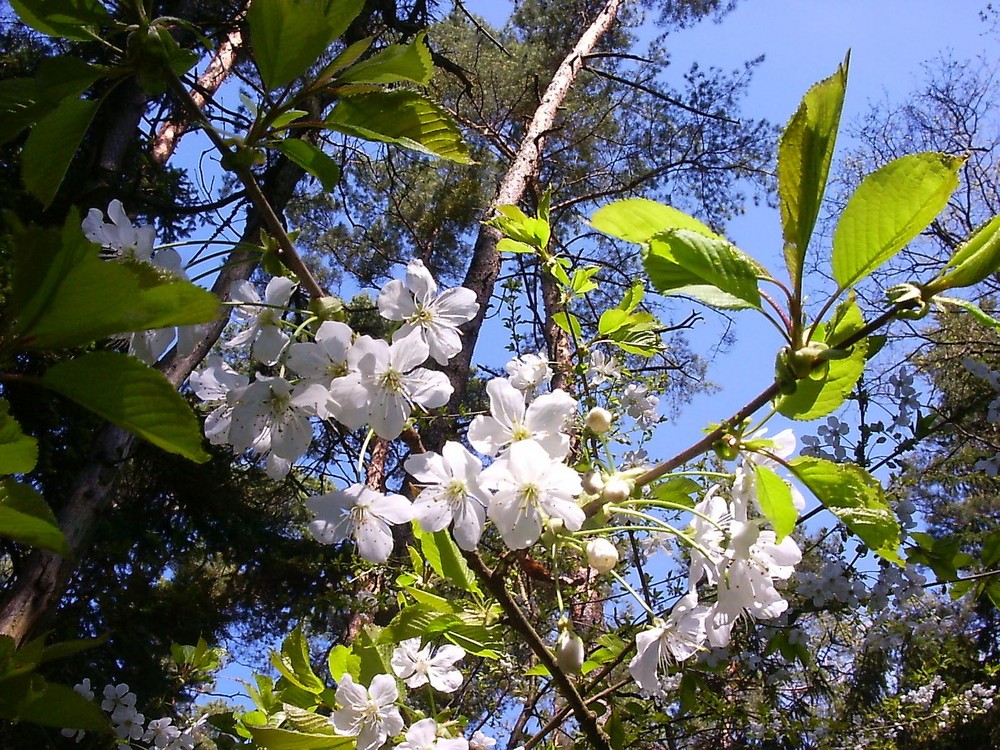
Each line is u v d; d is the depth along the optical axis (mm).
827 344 1205
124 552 7488
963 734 6367
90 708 790
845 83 1057
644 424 3635
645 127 10586
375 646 1787
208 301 624
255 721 2066
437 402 1435
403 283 1547
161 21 1146
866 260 1109
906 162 1070
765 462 1403
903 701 5930
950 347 7750
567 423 1812
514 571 3010
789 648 3488
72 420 6176
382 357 1421
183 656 3918
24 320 607
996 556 2160
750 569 1466
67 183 6270
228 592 9000
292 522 9625
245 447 1438
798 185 1095
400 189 10648
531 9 10766
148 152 7617
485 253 5766
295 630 1843
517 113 9852
